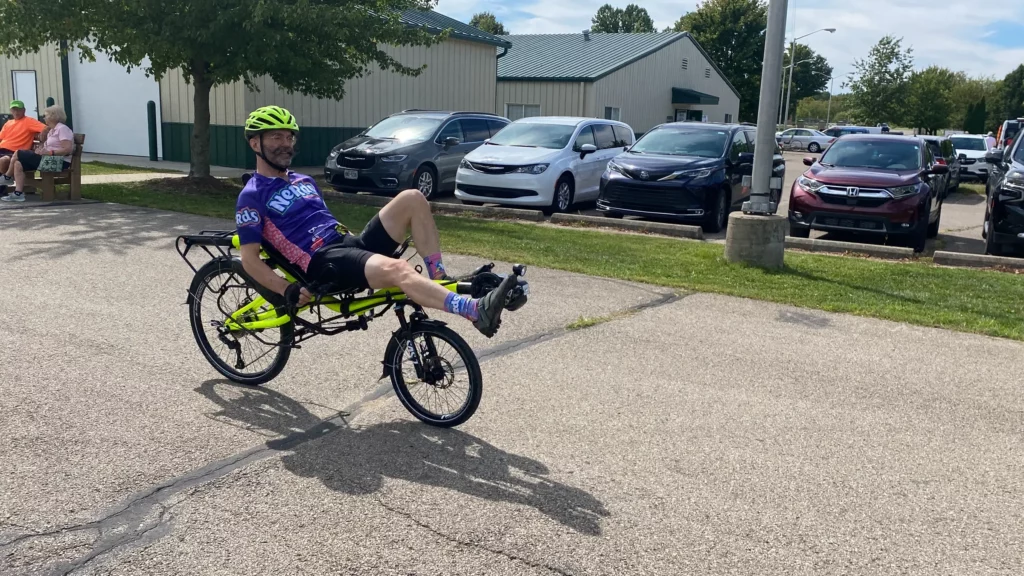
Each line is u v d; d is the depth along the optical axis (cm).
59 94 2266
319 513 359
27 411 456
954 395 538
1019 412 511
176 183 1464
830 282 864
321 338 615
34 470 388
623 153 1373
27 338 583
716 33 6231
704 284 837
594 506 373
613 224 1247
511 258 941
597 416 480
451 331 446
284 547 330
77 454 406
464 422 463
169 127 2083
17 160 1211
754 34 6228
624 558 330
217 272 516
